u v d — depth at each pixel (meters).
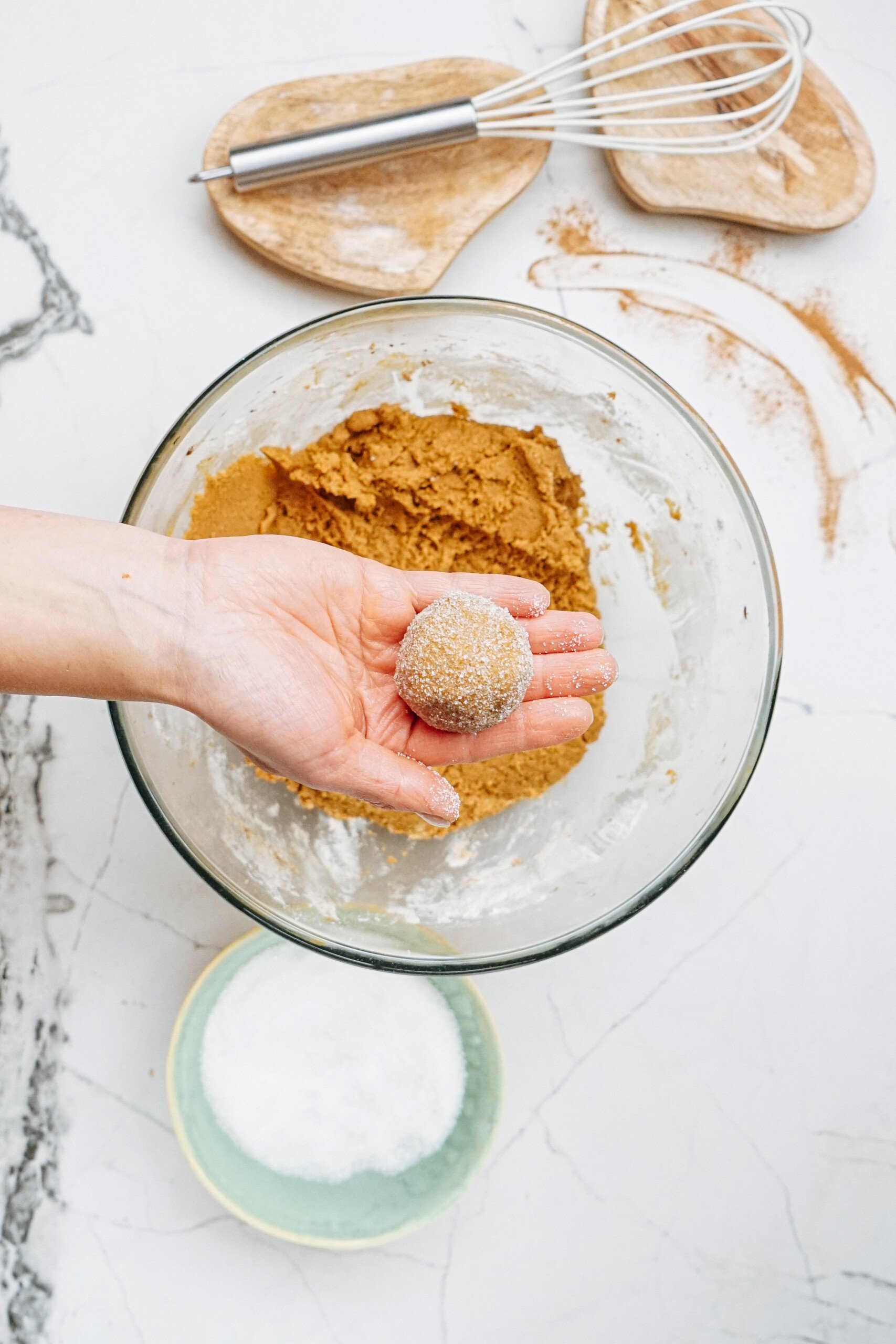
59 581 0.68
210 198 0.79
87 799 0.79
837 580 0.81
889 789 0.81
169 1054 0.76
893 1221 0.80
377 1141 0.78
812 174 0.80
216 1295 0.79
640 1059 0.80
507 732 0.75
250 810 0.77
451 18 0.81
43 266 0.79
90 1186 0.79
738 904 0.81
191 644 0.69
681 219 0.81
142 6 0.80
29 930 0.79
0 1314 0.78
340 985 0.80
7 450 0.79
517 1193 0.80
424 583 0.75
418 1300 0.80
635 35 0.80
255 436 0.78
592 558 0.81
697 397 0.81
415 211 0.79
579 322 0.81
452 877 0.79
